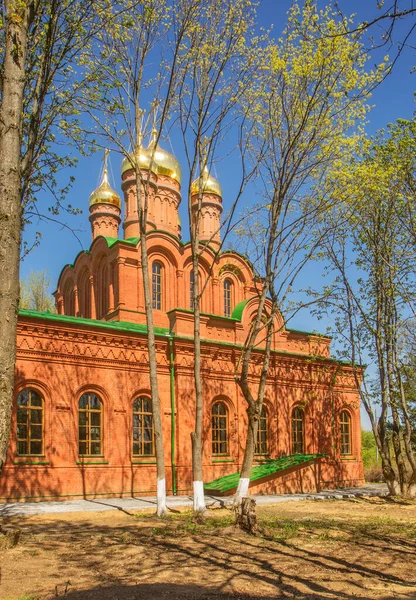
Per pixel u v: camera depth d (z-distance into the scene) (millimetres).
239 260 31844
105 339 22891
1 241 9312
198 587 9438
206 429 25484
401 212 22484
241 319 27906
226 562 11398
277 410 28922
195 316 18703
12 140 9633
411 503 23422
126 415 23141
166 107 18609
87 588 9219
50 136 15359
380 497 25562
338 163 19391
